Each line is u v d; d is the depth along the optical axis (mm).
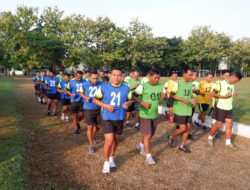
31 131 5574
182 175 3588
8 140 4727
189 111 4426
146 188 3156
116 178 3404
